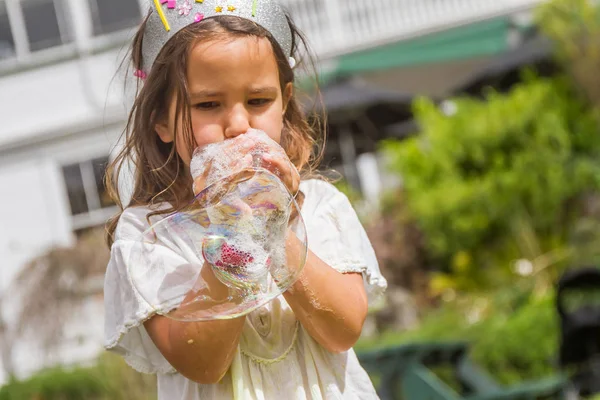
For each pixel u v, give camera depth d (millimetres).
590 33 10305
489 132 10203
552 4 10609
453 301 9914
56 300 10320
